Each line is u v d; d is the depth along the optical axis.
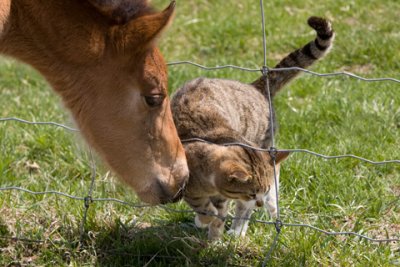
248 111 7.63
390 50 11.02
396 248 6.44
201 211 6.80
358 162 7.92
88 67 5.91
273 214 7.20
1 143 8.57
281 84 8.07
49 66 6.03
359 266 6.09
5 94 10.49
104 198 7.09
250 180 6.76
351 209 7.05
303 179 7.61
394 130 8.66
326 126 8.88
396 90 9.57
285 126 8.79
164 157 6.09
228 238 6.72
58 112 9.50
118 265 6.25
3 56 6.16
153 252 6.41
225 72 10.53
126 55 5.73
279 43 11.83
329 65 10.80
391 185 7.57
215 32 12.38
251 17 12.83
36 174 8.13
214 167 6.76
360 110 9.09
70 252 6.34
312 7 13.24
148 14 5.84
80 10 5.78
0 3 5.75
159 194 6.09
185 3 13.86
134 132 6.01
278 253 6.31
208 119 7.18
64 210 6.98
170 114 6.15
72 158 8.34
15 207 7.05
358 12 12.77
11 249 6.41
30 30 5.93
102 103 5.99
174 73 10.53
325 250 6.33
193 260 6.29
